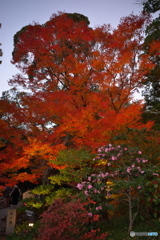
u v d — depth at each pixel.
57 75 13.45
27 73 13.32
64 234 6.01
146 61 11.81
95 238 6.60
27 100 12.26
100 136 10.30
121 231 7.42
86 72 12.31
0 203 17.00
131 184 7.00
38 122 12.30
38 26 12.98
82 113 10.80
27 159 11.69
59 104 11.45
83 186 8.01
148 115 15.61
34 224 9.83
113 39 11.91
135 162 8.11
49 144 11.27
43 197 13.54
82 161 10.45
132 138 9.41
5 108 11.99
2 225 10.92
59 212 6.32
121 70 11.48
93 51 12.59
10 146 12.76
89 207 7.69
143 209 8.45
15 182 12.03
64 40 12.99
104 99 11.84
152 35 16.09
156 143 9.41
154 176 7.98
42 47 12.66
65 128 10.99
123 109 12.12
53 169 14.63
